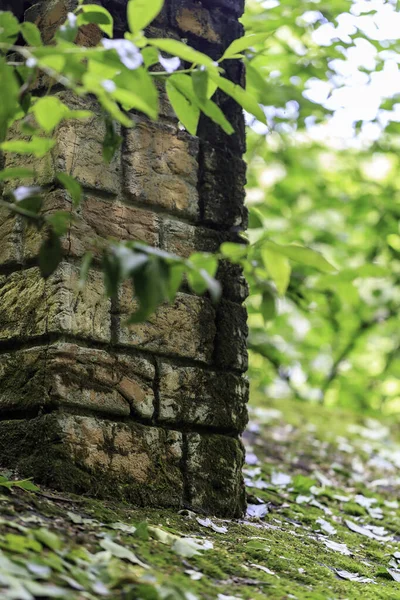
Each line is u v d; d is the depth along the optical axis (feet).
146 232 11.77
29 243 11.34
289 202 32.32
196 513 11.64
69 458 10.59
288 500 15.19
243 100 8.27
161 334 11.73
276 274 7.43
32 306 11.12
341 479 18.61
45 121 7.50
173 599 7.50
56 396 10.68
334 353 40.29
